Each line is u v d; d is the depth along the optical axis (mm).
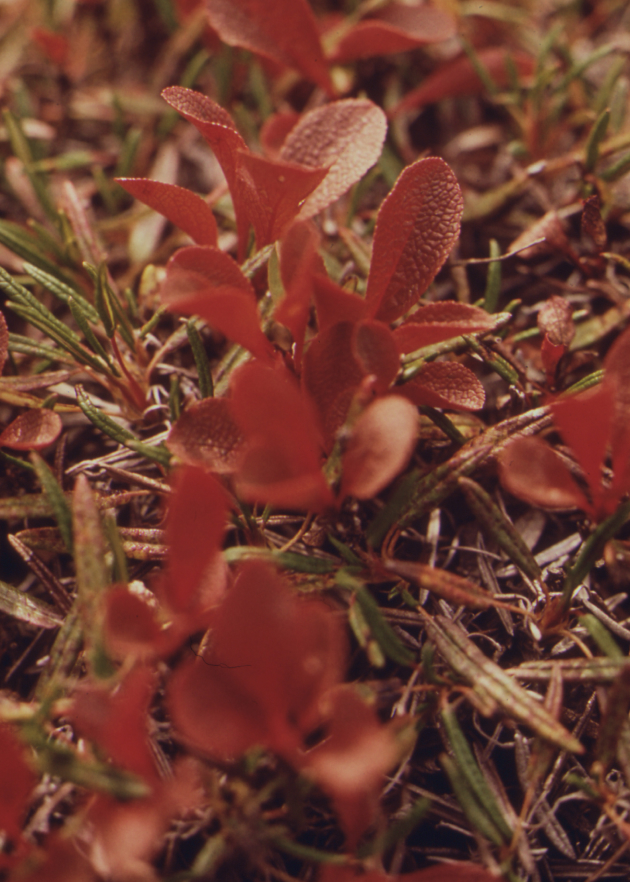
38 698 355
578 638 360
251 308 345
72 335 379
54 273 401
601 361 398
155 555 365
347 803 334
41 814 348
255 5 402
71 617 355
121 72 467
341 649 337
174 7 460
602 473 375
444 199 364
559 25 429
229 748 332
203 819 348
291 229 347
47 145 451
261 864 337
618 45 450
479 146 443
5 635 377
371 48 425
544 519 384
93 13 471
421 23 427
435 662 361
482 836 353
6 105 456
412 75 453
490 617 374
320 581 360
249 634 331
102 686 338
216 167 443
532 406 381
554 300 379
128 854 325
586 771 361
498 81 439
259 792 344
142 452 362
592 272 402
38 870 330
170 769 354
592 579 378
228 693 334
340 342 357
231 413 353
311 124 383
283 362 358
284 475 338
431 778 361
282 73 444
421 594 367
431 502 357
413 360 375
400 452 333
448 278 413
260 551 351
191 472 335
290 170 357
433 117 449
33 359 401
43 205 416
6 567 386
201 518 338
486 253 419
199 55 445
